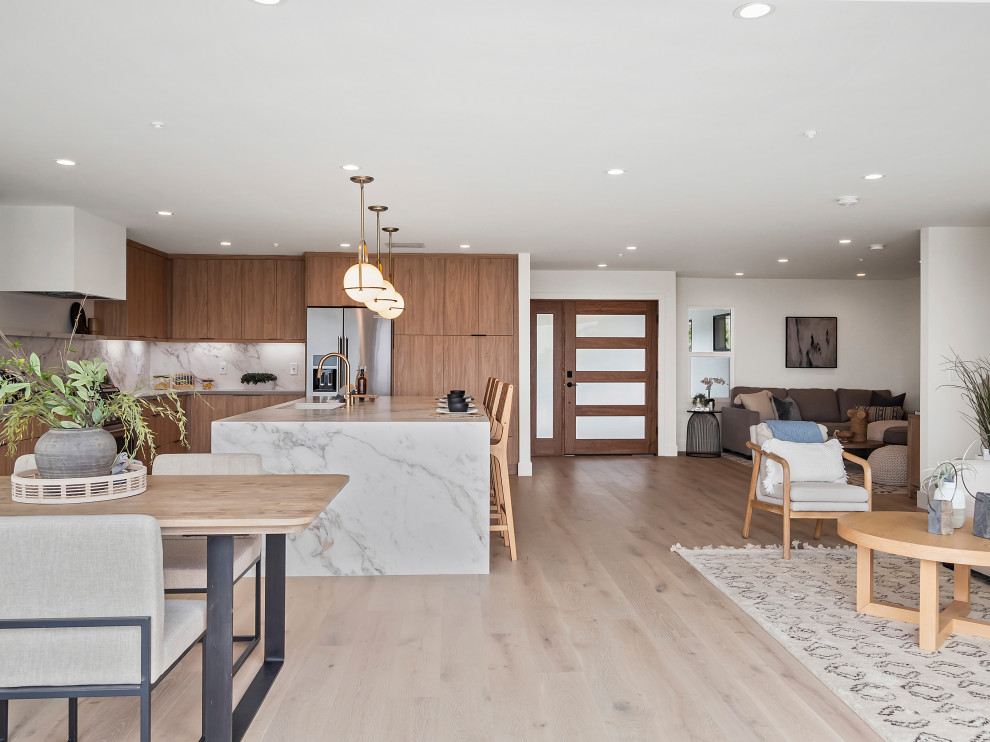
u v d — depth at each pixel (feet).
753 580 12.98
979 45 8.51
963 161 13.43
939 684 8.73
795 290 32.35
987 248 19.74
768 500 15.94
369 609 11.51
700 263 27.45
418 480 13.57
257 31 8.19
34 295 18.95
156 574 5.90
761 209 17.70
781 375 32.32
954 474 11.25
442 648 9.90
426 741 7.43
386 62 9.03
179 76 9.48
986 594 12.25
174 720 7.91
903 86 9.80
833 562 14.21
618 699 8.39
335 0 7.48
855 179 14.80
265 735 7.54
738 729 7.69
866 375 32.24
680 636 10.36
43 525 5.76
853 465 26.78
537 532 16.84
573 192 16.01
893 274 30.48
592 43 8.48
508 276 25.40
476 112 10.85
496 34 8.27
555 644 10.04
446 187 15.55
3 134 11.87
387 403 19.26
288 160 13.44
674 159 13.35
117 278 19.63
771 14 7.77
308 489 8.00
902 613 10.87
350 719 7.89
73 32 8.20
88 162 13.55
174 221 19.30
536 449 31.09
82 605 5.84
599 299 30.04
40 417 7.58
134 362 25.14
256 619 9.95
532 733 7.59
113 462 7.76
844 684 8.71
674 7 7.61
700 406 31.60
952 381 19.61
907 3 7.49
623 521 17.99
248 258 25.66
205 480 8.61
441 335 25.31
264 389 26.89
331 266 24.85
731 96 10.19
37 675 5.82
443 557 13.57
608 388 31.19
